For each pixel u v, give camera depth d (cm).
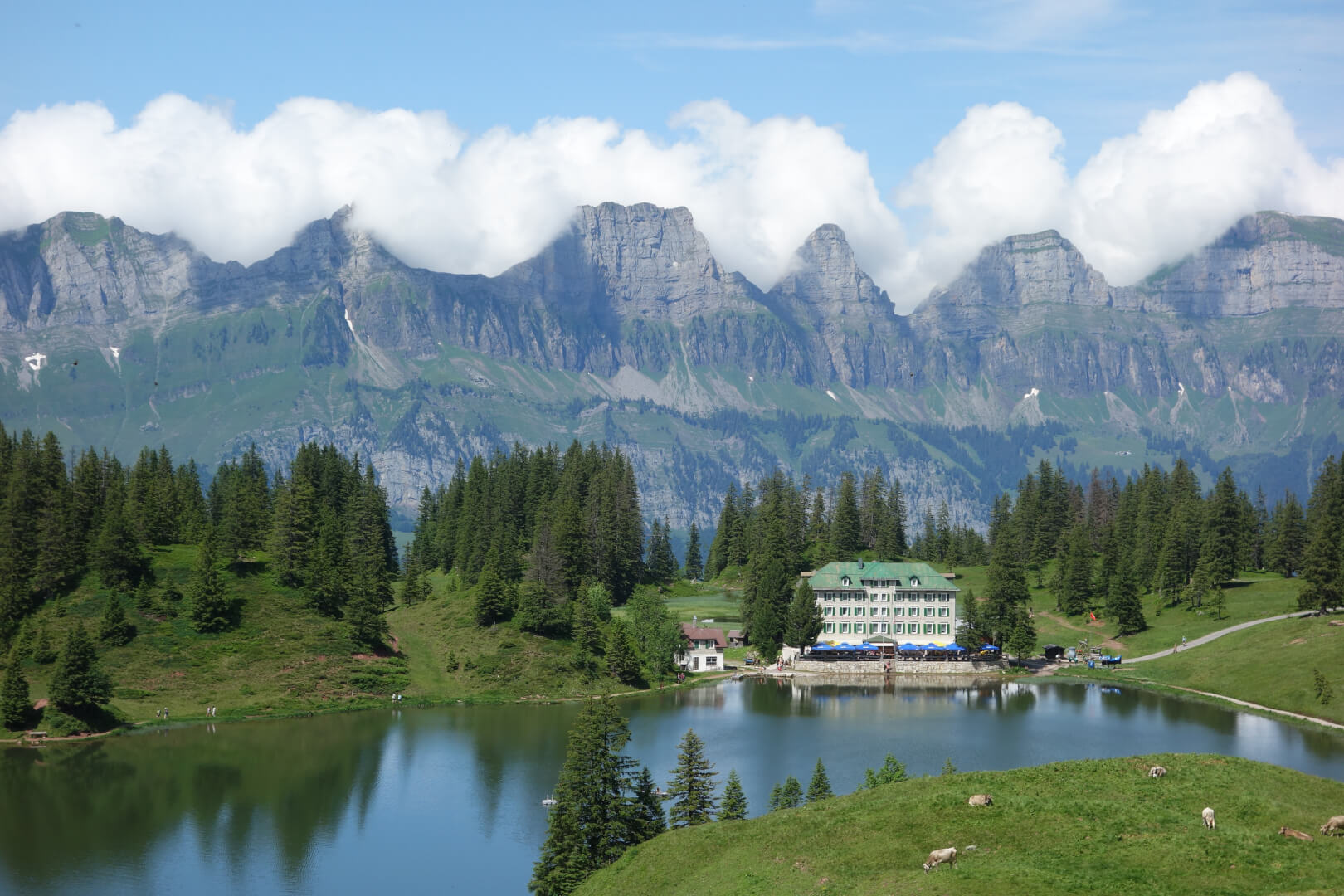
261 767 14500
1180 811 7600
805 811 8725
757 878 7619
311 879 10875
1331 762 13800
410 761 14838
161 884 10731
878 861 7438
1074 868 6788
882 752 14662
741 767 13850
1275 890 6278
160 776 14075
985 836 7512
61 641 17862
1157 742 15212
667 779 13338
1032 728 16350
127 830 12138
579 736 10081
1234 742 15162
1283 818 7431
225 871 11044
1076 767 8556
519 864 11250
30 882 10756
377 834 12081
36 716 15900
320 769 14450
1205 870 6612
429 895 10462
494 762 14825
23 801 13050
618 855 9688
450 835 12031
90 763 14550
